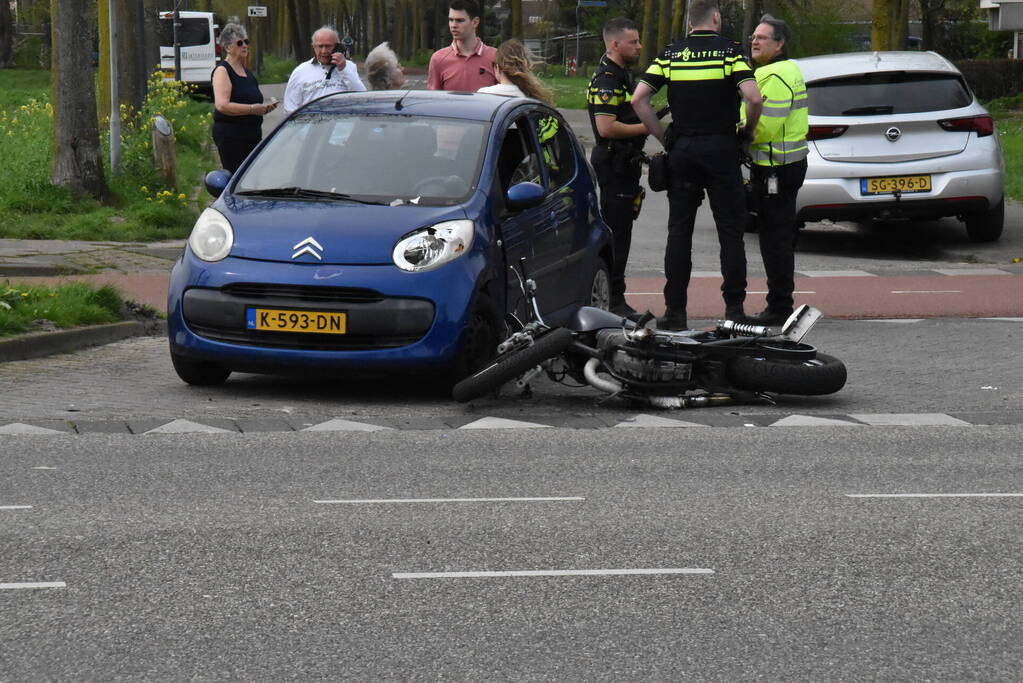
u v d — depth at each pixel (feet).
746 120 50.16
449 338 38.96
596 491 30.07
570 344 38.93
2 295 49.21
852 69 74.49
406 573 24.21
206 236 40.68
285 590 23.24
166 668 19.80
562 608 22.54
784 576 24.31
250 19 429.79
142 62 154.10
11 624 21.49
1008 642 21.26
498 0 513.04
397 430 36.35
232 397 40.57
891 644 21.11
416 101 45.80
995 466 32.86
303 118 45.47
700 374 40.22
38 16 350.43
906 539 26.68
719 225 51.85
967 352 49.06
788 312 54.54
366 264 39.14
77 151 87.25
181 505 28.48
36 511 27.89
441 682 19.35
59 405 38.58
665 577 24.18
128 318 53.01
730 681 19.54
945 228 85.25
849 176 72.95
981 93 234.38
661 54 51.08
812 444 35.14
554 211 45.93
